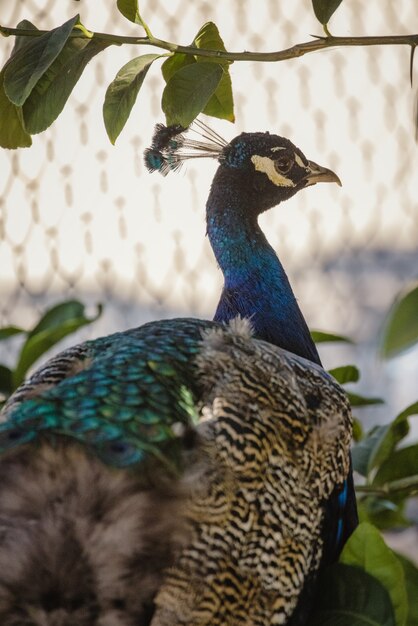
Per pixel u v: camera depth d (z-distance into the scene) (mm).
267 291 7352
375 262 13609
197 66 5629
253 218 7598
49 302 10570
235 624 4633
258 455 4918
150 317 11680
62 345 11055
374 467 6789
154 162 7461
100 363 5043
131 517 4410
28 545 4371
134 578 4395
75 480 4441
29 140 6199
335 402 5707
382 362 3914
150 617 4395
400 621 5285
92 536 4387
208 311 11562
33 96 5668
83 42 5645
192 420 4836
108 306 11430
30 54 5363
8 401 5566
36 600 4348
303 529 5066
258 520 4805
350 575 5305
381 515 7266
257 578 4738
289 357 5824
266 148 7668
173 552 4480
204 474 4676
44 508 4422
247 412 5047
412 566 6359
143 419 4664
